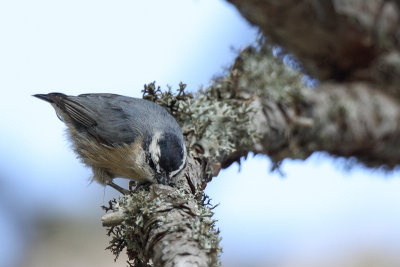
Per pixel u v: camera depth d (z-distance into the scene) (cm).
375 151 999
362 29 866
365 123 959
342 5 827
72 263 1463
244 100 986
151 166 1045
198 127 1000
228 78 1010
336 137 961
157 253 702
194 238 691
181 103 1054
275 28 844
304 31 843
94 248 1502
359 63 945
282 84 956
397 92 969
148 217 757
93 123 1184
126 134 1116
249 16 841
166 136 1004
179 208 764
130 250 798
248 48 991
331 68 972
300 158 979
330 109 956
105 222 804
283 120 957
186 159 974
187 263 649
